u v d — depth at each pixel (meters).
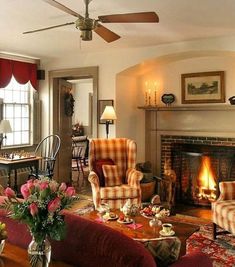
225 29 4.25
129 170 4.91
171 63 5.85
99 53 5.92
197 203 5.61
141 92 6.24
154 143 6.15
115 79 5.77
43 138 6.73
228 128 5.34
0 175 6.00
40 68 6.68
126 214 3.31
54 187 1.56
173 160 5.95
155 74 6.05
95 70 5.97
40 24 4.07
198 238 3.96
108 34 3.36
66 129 7.03
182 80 5.74
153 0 3.19
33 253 1.57
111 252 1.61
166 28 4.20
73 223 1.78
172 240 1.96
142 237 2.86
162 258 1.86
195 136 5.67
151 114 6.14
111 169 4.79
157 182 5.69
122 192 4.44
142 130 6.26
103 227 1.76
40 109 6.73
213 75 5.43
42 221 1.51
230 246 3.71
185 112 5.76
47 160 5.94
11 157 5.48
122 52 5.66
